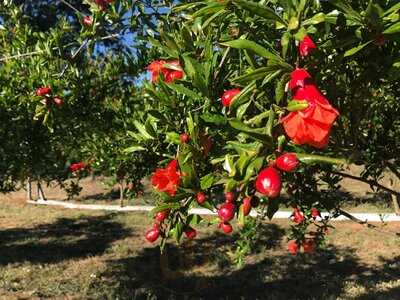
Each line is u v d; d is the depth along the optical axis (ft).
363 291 32.81
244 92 5.24
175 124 7.29
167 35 7.09
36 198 74.49
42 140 20.07
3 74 17.65
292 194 12.21
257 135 5.05
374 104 10.06
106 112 21.15
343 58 5.65
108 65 21.17
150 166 22.27
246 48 4.91
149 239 7.04
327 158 4.99
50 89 14.88
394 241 43.16
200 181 5.98
